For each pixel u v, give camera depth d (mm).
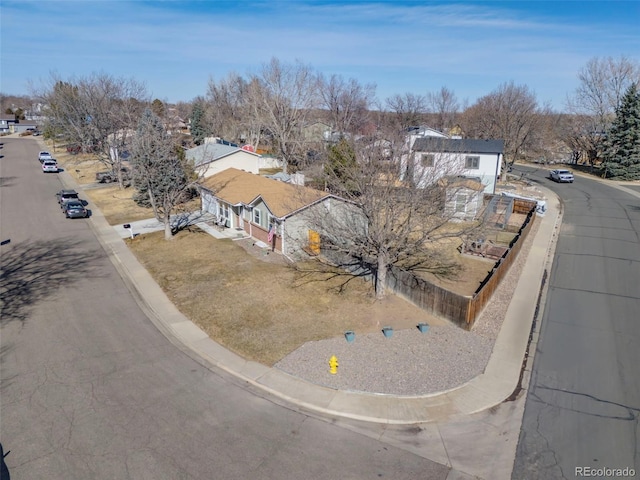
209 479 8641
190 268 20672
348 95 58812
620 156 47406
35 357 13148
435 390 11430
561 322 15203
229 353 13312
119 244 24844
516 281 18812
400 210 15719
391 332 14086
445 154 25625
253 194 25719
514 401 11102
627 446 9562
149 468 8898
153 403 10992
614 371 12398
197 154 40500
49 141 82438
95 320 15641
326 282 18719
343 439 9797
